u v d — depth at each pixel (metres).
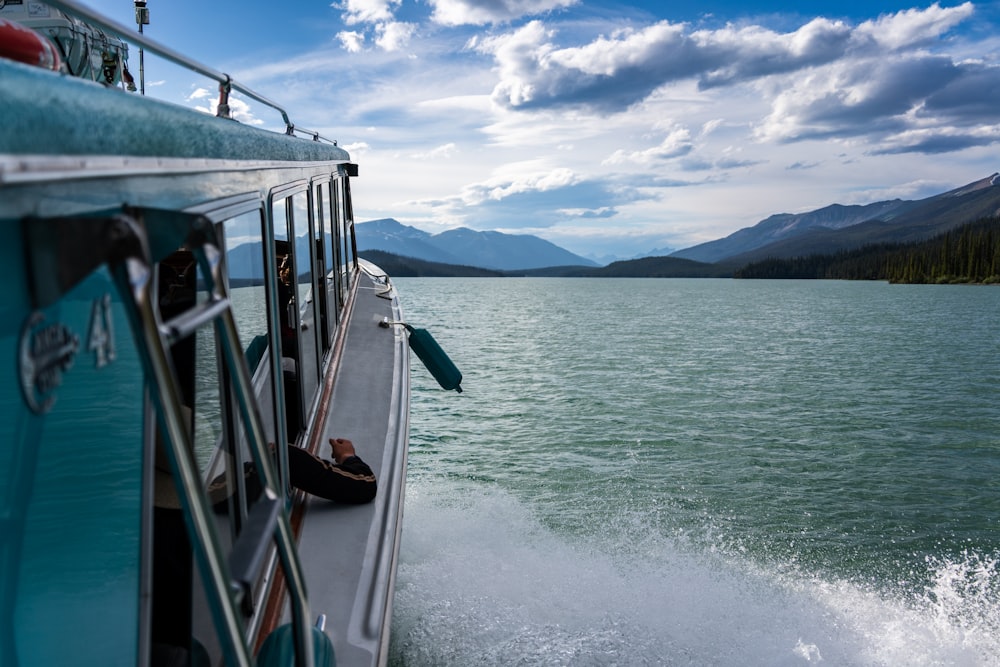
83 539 1.22
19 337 0.96
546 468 11.75
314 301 4.70
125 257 0.97
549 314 52.94
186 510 1.05
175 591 1.86
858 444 13.74
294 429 4.14
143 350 0.98
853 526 9.48
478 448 13.00
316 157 4.87
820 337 36.81
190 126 1.80
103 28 1.79
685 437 14.03
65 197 1.06
